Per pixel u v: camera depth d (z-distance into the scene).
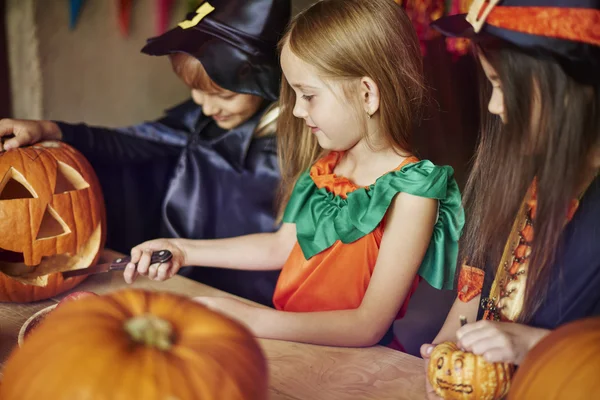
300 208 1.23
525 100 0.89
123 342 0.59
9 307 1.16
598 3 0.80
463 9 1.61
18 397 0.57
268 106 1.74
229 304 1.03
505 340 0.80
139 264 1.15
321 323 1.02
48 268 1.27
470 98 1.75
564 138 0.89
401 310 1.24
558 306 0.94
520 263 1.01
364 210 1.10
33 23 1.98
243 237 1.35
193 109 1.88
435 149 1.79
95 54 2.10
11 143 1.38
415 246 1.08
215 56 1.52
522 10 0.84
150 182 1.88
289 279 1.25
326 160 1.24
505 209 1.01
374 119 1.10
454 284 1.18
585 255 0.92
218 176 1.79
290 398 0.83
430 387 0.85
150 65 2.21
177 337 0.61
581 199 0.93
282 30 1.56
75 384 0.55
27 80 2.03
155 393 0.55
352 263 1.17
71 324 0.61
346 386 0.87
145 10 2.14
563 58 0.82
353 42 1.04
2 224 1.20
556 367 0.63
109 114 2.18
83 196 1.31
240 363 0.60
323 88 1.05
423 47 1.73
